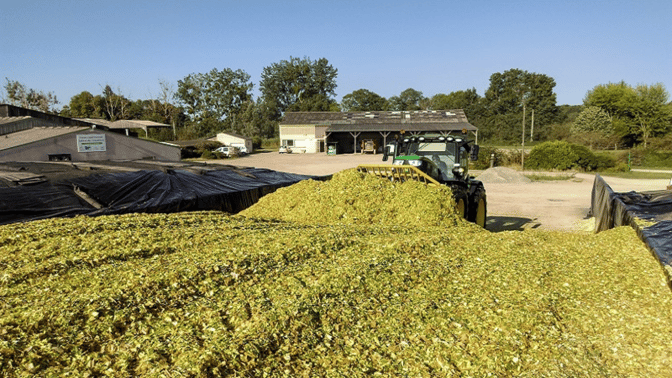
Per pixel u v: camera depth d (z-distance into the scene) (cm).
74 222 571
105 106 6762
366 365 319
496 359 331
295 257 475
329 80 9200
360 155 4678
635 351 347
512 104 7425
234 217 707
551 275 478
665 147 3641
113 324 328
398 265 470
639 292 438
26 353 284
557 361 333
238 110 8169
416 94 9875
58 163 1165
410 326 371
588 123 4753
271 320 346
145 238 505
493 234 639
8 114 2434
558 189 1869
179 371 279
